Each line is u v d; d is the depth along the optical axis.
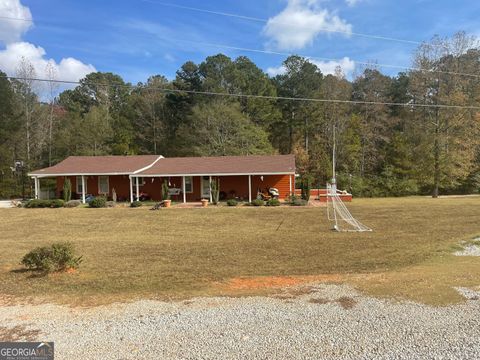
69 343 5.16
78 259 9.70
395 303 6.52
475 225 16.75
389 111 47.88
